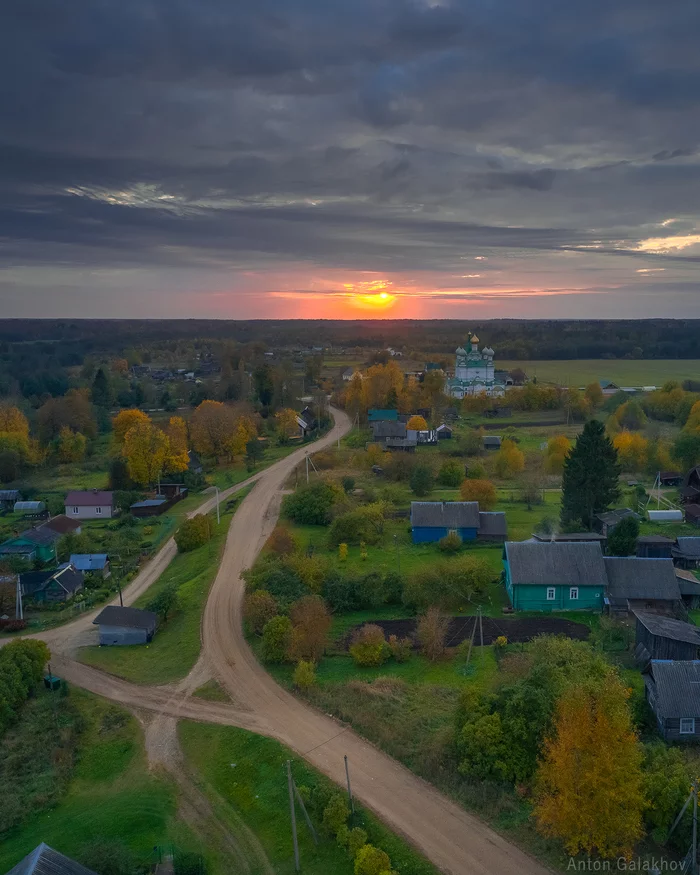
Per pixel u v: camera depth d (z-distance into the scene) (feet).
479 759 121.19
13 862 112.78
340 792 118.62
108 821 120.88
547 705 122.52
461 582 199.41
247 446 407.03
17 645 171.01
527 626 184.55
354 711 145.48
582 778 100.94
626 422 444.96
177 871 109.09
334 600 198.90
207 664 172.96
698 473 304.09
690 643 152.25
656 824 105.40
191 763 137.39
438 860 104.53
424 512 255.29
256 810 122.52
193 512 316.19
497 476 353.51
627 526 217.77
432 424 485.97
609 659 162.40
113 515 318.04
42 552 262.88
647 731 133.39
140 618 193.77
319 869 108.06
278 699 155.02
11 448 395.14
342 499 284.20
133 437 346.54
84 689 167.53
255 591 198.08
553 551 197.77
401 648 169.58
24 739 147.95
